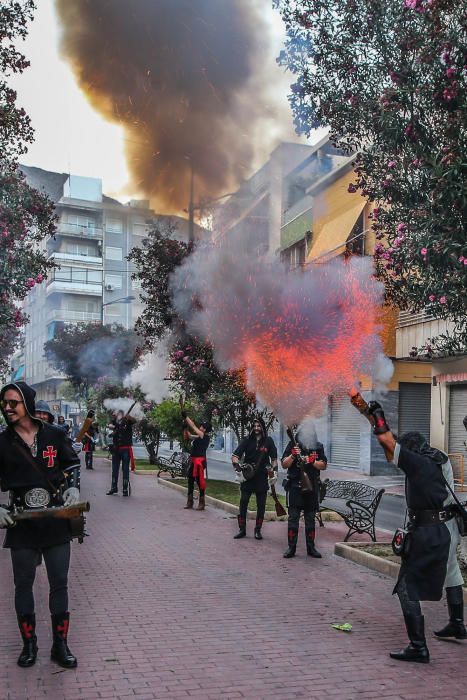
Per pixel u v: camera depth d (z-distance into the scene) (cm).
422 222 699
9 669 470
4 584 709
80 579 742
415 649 500
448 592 552
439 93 693
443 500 518
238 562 838
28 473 475
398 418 2314
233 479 2269
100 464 2725
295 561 847
